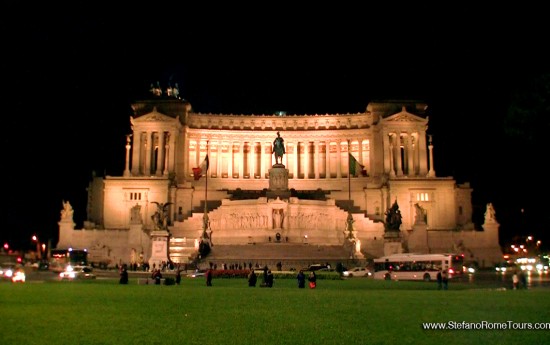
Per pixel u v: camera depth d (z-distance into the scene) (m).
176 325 27.92
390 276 83.62
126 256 121.31
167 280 62.38
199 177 144.25
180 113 156.12
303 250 113.44
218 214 131.75
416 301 40.22
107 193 141.75
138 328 26.92
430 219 138.88
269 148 160.62
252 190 152.88
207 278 59.97
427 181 139.88
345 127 160.25
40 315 31.11
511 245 141.12
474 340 24.11
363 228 130.62
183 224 132.00
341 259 105.00
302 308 35.44
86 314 31.69
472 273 100.50
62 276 77.06
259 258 106.06
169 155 150.38
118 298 41.38
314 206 129.25
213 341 23.72
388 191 141.12
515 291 52.03
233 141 159.88
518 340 24.16
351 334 25.45
